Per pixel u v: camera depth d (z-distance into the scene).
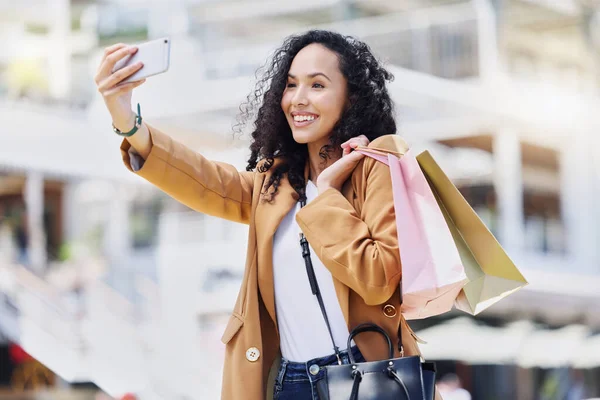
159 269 15.87
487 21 16.05
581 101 17.86
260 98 3.07
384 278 2.55
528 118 16.38
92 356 11.91
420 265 2.54
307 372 2.64
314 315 2.69
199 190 2.80
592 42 19.47
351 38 2.94
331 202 2.65
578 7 19.19
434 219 2.57
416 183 2.62
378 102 2.87
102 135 13.38
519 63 19.12
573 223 19.95
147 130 2.70
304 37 2.89
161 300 13.98
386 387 2.47
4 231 16.42
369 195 2.67
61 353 11.84
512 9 18.19
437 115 15.83
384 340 2.63
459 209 2.72
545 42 19.52
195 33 15.89
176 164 2.74
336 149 2.85
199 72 14.59
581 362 16.20
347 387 2.49
